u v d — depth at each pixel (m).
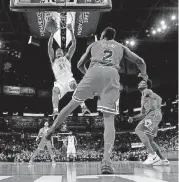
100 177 2.58
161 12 21.28
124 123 33.91
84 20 8.94
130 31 24.16
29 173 3.27
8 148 29.41
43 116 35.38
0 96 33.72
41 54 31.81
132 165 5.12
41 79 34.62
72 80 5.98
